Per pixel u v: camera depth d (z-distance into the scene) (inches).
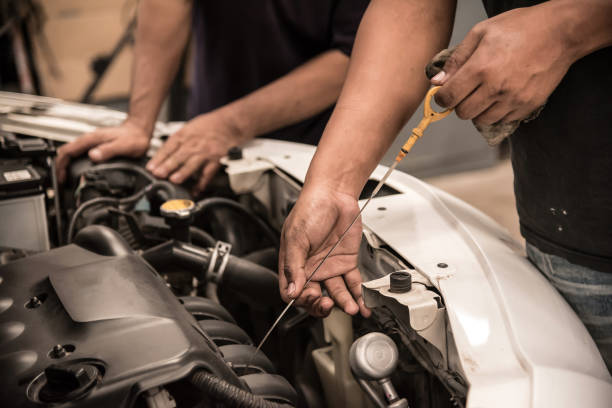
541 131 23.8
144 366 18.4
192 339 19.9
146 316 20.8
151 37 49.6
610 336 24.5
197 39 58.0
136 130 45.8
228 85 56.4
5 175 35.9
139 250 34.3
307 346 34.1
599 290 24.0
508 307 22.1
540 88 20.8
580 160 22.8
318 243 26.5
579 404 19.0
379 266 28.0
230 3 52.3
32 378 18.8
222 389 18.4
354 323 29.1
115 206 37.6
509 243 28.5
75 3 115.6
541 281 24.9
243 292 31.0
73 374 17.6
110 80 123.8
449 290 22.9
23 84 117.3
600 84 21.4
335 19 50.3
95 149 42.9
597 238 23.4
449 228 28.2
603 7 19.7
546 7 20.4
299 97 47.2
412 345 24.7
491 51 20.2
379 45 28.5
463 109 21.7
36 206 35.7
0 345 20.7
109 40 121.0
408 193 32.3
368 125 27.7
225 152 42.8
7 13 113.2
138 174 42.0
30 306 23.0
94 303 21.7
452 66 21.7
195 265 30.8
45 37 115.9
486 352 20.6
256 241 39.6
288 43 53.7
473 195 106.5
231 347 25.2
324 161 27.6
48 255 26.9
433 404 24.6
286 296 25.4
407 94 28.1
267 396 22.6
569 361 20.7
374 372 20.9
